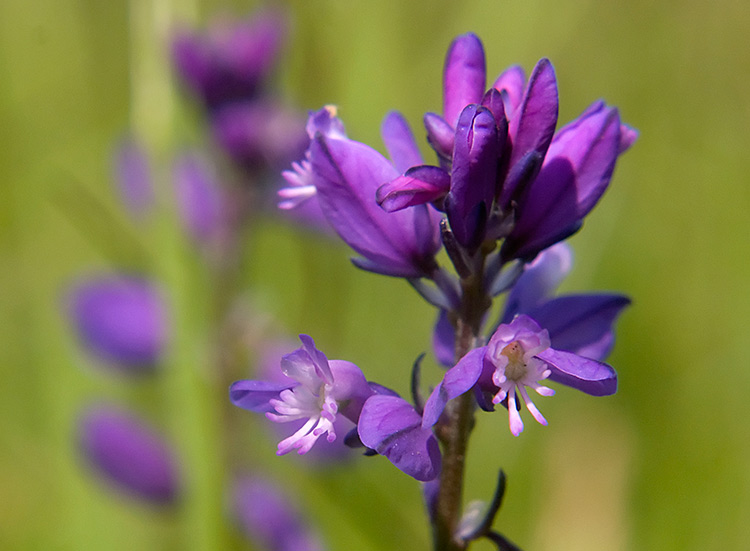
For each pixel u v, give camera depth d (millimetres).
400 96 263
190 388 194
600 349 153
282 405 146
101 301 250
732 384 236
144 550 241
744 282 249
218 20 253
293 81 264
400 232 152
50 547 237
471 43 152
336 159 152
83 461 234
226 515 202
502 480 149
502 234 150
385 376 256
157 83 207
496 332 145
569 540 193
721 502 226
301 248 260
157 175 203
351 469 228
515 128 150
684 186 266
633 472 206
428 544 228
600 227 259
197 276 201
